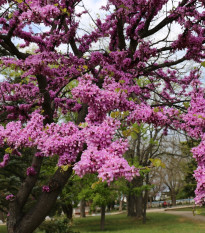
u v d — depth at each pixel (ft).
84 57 16.17
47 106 15.88
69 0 15.17
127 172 6.72
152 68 16.72
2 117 17.94
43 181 39.45
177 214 90.74
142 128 44.45
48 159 40.09
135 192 58.85
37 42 15.29
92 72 17.26
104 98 8.52
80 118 15.74
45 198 13.89
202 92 10.72
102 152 7.14
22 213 14.55
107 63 14.70
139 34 17.72
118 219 81.97
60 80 16.22
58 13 11.02
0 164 16.25
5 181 27.40
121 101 9.68
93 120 8.74
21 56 14.53
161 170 84.53
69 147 8.46
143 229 57.77
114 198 58.29
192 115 10.00
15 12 12.77
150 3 15.31
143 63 16.29
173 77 21.85
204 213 87.56
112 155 7.00
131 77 14.46
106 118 7.86
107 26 19.44
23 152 29.01
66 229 35.24
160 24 16.63
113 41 19.22
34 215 13.78
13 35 14.30
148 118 10.23
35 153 16.24
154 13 16.75
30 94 16.92
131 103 10.34
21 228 13.69
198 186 7.97
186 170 81.30
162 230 54.75
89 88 8.39
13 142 9.58
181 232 50.78
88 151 7.12
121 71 13.99
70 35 16.66
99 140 7.52
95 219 87.86
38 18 10.98
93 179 55.47
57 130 8.73
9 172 31.12
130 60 14.62
